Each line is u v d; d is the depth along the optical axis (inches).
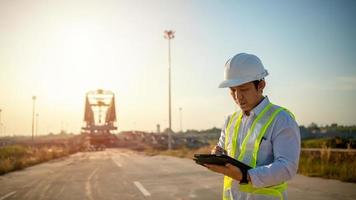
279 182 96.7
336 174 511.8
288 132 99.5
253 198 102.1
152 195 407.2
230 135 112.9
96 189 463.2
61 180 575.8
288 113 102.8
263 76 106.3
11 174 718.5
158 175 615.2
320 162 619.8
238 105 109.3
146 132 4987.7
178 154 1438.2
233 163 96.0
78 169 796.6
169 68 2037.4
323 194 369.4
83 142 3681.1
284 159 96.7
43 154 1429.6
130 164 922.7
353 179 458.9
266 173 93.6
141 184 500.7
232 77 105.9
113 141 3868.1
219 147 117.1
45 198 406.6
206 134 4729.3
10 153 1397.6
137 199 385.1
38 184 534.3
